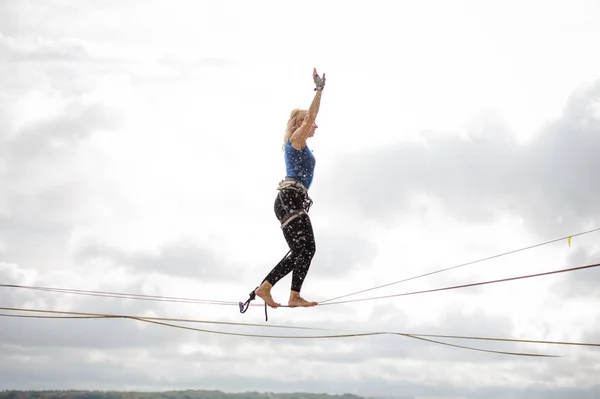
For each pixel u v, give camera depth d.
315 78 7.49
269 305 7.86
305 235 7.75
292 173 7.76
